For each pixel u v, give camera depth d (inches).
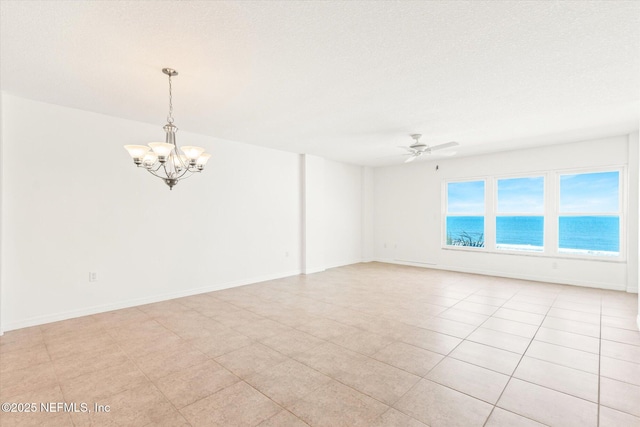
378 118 161.9
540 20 80.0
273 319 148.3
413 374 97.9
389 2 72.9
